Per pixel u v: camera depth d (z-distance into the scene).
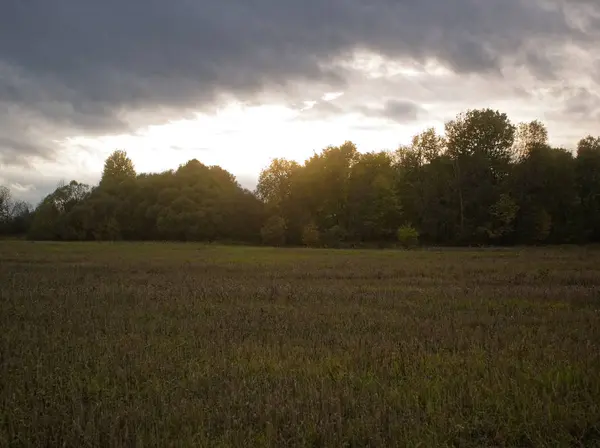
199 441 5.80
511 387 7.52
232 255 47.62
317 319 13.49
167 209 88.25
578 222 77.00
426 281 24.22
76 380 7.88
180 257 43.28
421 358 9.13
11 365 8.80
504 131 83.00
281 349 9.95
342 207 86.69
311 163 87.56
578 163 79.00
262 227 84.38
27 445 5.89
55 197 93.88
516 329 12.04
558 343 10.34
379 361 9.00
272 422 6.43
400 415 6.61
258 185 89.00
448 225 82.06
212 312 14.78
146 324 12.73
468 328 12.21
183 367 8.65
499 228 76.62
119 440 5.89
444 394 7.31
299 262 38.09
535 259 41.00
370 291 20.05
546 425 6.29
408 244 69.81
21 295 17.62
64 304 15.83
